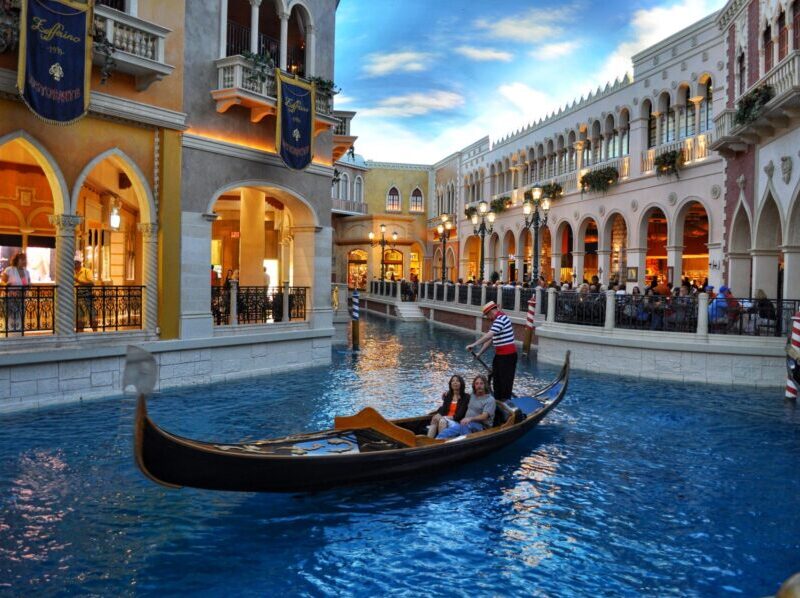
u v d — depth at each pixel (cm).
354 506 650
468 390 1254
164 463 523
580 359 1505
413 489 702
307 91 1325
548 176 2859
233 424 927
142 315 1152
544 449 856
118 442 813
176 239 1178
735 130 1509
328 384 1260
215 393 1140
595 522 620
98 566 512
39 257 1300
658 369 1374
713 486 719
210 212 1233
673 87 2023
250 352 1321
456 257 3903
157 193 1152
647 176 2117
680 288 1569
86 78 945
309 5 1420
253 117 1291
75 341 1027
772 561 543
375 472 651
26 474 699
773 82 1331
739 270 1709
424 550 557
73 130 1021
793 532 600
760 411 1070
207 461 546
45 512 607
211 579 500
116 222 1392
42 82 891
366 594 485
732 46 1725
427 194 4347
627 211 2239
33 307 1019
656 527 609
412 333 2358
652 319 1417
